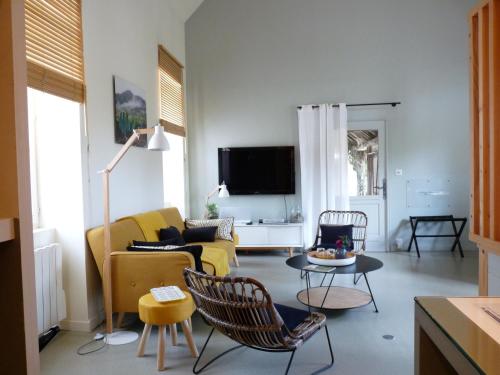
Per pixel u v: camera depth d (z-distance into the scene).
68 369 2.49
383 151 6.01
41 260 2.81
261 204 6.16
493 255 2.75
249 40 6.11
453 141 5.89
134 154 4.10
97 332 3.08
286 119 6.11
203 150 6.20
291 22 6.06
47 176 3.10
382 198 6.03
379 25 5.94
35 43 2.66
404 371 2.42
